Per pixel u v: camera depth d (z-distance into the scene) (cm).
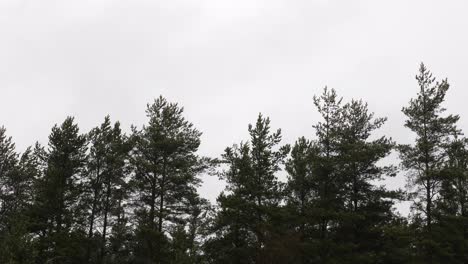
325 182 2938
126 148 3100
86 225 3102
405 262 2761
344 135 2950
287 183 3041
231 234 2927
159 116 3184
